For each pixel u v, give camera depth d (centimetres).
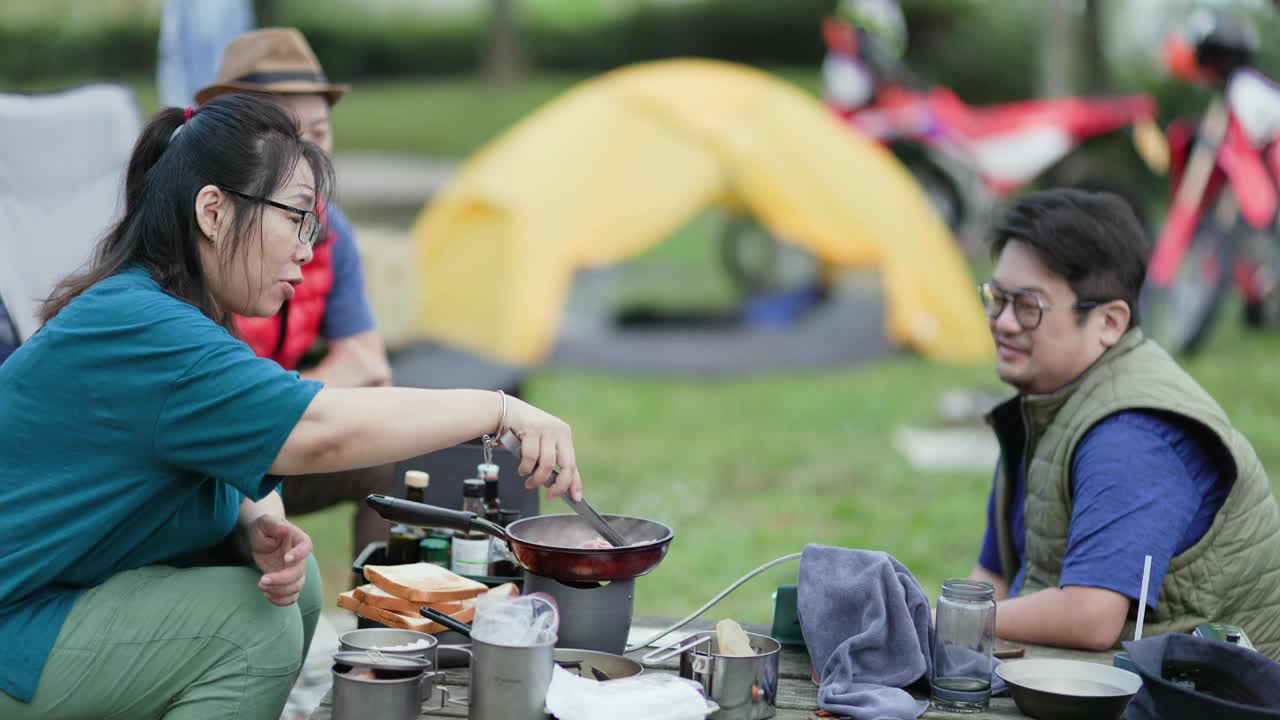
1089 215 317
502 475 347
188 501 274
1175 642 251
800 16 3094
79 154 450
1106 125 1116
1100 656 292
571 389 957
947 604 264
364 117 2742
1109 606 290
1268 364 1016
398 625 281
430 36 3319
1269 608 309
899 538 641
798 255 1313
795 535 646
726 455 800
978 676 261
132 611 264
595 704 233
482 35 3338
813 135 1042
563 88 3073
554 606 242
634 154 1014
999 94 2494
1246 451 308
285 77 434
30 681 258
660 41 3228
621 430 855
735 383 991
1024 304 319
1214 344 1104
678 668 279
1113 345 320
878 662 269
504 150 1041
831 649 274
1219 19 988
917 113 1132
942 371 1028
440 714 250
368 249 875
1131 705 254
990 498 360
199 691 267
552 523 288
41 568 260
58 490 260
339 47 3306
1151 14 2045
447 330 1004
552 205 998
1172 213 999
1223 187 1001
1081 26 1881
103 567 269
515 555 273
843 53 1148
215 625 266
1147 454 299
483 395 263
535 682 236
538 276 983
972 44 2491
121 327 256
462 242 1022
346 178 2033
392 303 888
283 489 409
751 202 1040
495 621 238
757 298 1284
